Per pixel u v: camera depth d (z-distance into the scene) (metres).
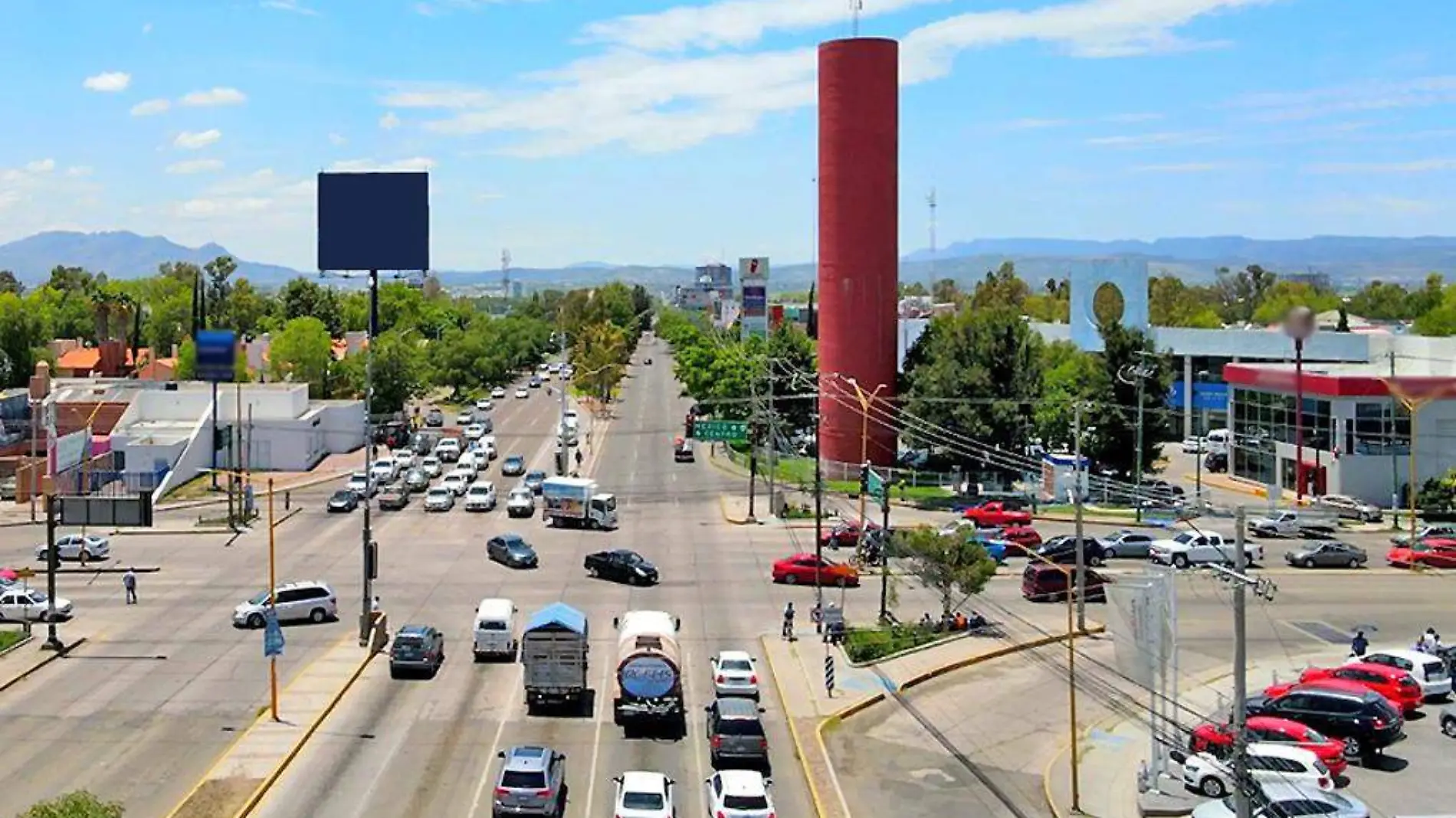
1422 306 182.25
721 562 72.75
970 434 98.69
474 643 54.53
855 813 36.66
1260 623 59.25
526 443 130.75
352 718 44.72
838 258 103.50
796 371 112.88
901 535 58.12
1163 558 70.31
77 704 45.84
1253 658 53.16
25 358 146.88
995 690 49.25
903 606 62.53
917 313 187.75
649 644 44.59
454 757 40.62
